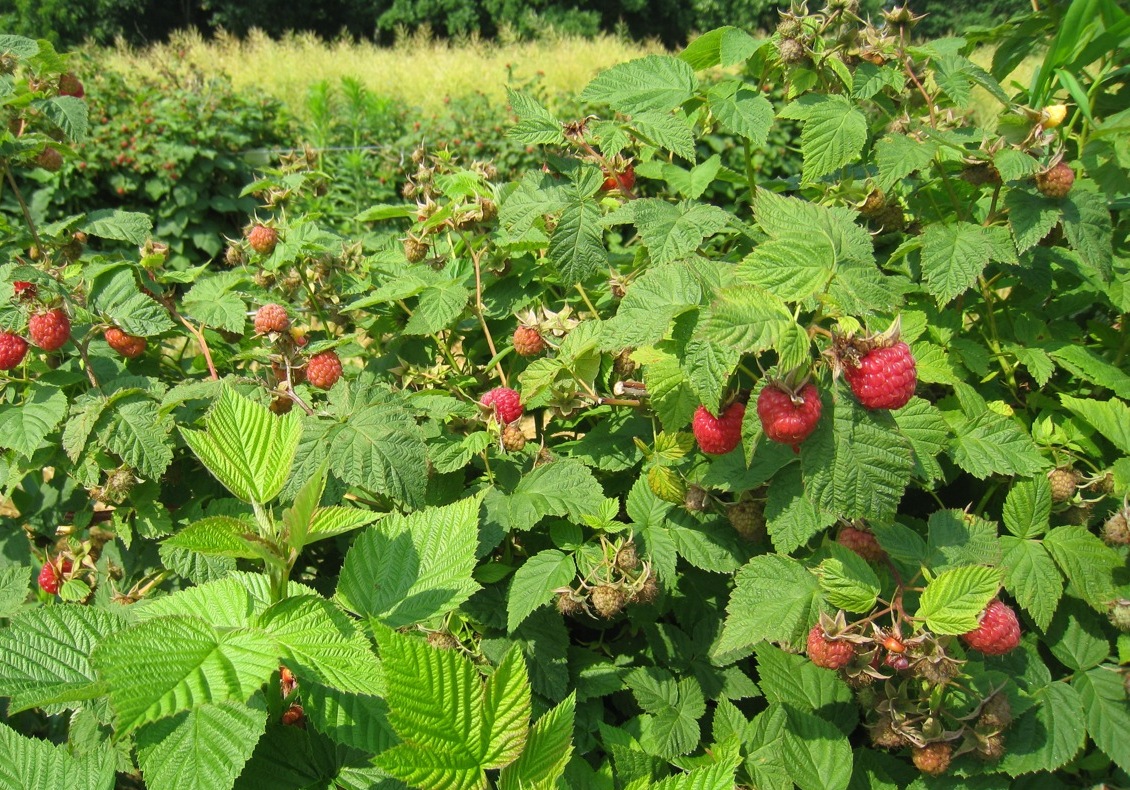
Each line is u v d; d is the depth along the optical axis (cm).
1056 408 45
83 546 44
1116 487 39
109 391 41
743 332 27
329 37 711
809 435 30
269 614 22
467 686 20
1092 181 45
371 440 35
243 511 38
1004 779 35
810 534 32
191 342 54
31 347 45
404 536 26
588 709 38
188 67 261
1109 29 45
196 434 23
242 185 184
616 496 43
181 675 20
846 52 44
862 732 40
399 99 244
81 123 50
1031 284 45
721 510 37
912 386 29
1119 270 45
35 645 23
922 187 46
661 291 33
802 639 32
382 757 18
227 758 21
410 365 48
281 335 40
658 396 34
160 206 174
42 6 614
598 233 41
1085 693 36
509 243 43
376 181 187
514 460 42
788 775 35
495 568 37
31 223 49
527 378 38
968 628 29
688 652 40
